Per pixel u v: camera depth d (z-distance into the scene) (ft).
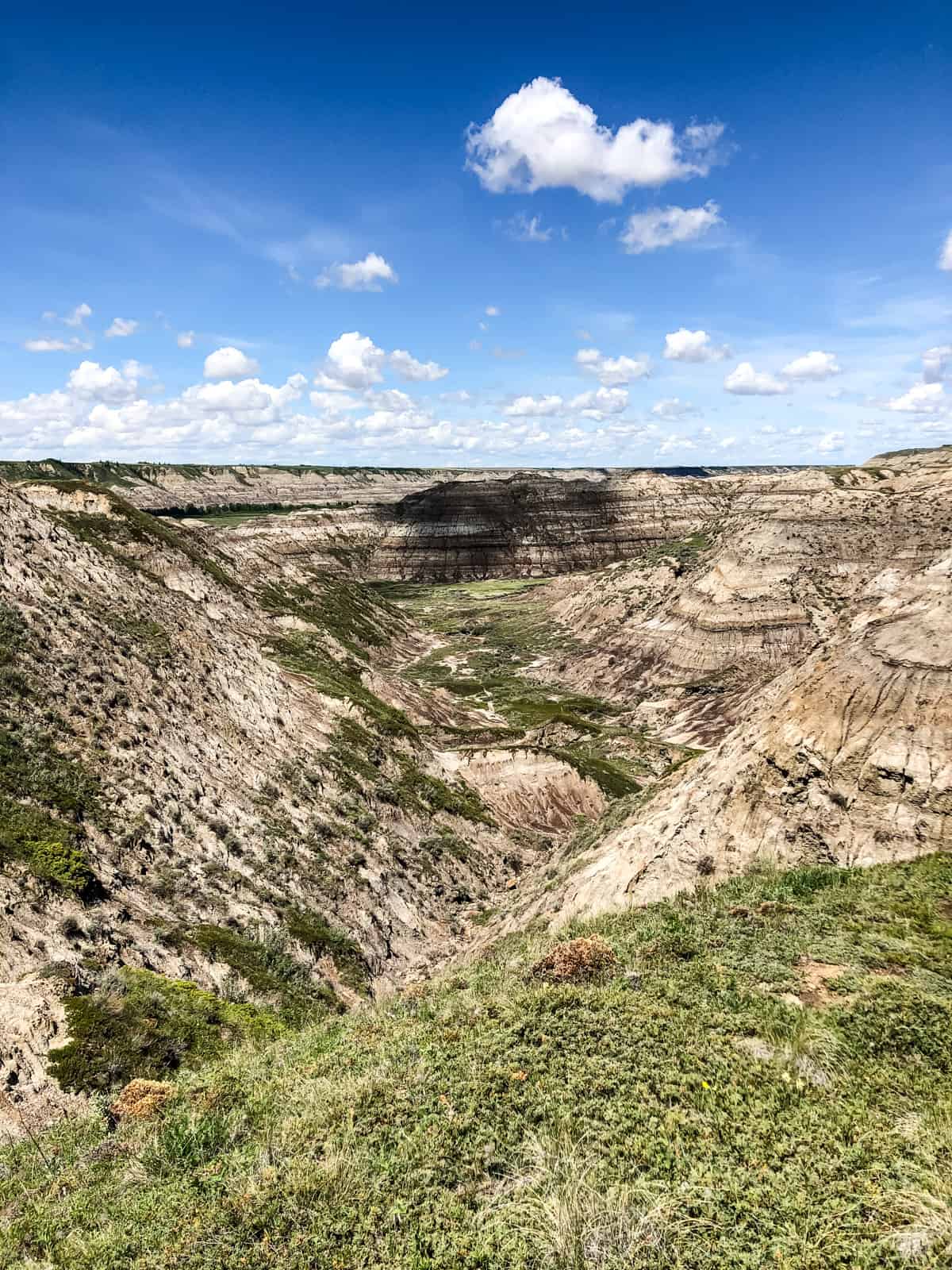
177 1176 28.25
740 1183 23.85
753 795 61.46
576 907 66.85
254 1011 62.59
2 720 80.18
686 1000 35.73
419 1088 30.48
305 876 95.40
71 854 65.72
